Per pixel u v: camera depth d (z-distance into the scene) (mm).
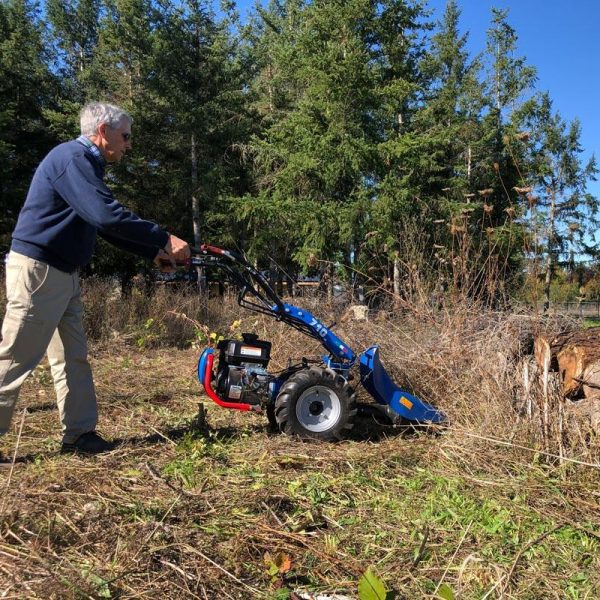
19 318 3350
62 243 3408
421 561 2584
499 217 19531
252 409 4277
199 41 23203
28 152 24328
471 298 5953
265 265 20891
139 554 2490
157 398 5461
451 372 4984
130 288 11594
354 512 3072
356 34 20281
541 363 4496
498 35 28188
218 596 2273
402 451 3992
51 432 4258
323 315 7449
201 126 22484
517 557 2545
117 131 3555
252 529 2783
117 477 3352
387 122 20938
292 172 18922
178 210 24516
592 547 2758
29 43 27656
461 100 27594
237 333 7754
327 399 4266
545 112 25219
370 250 17188
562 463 3531
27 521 2709
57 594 2162
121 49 24031
